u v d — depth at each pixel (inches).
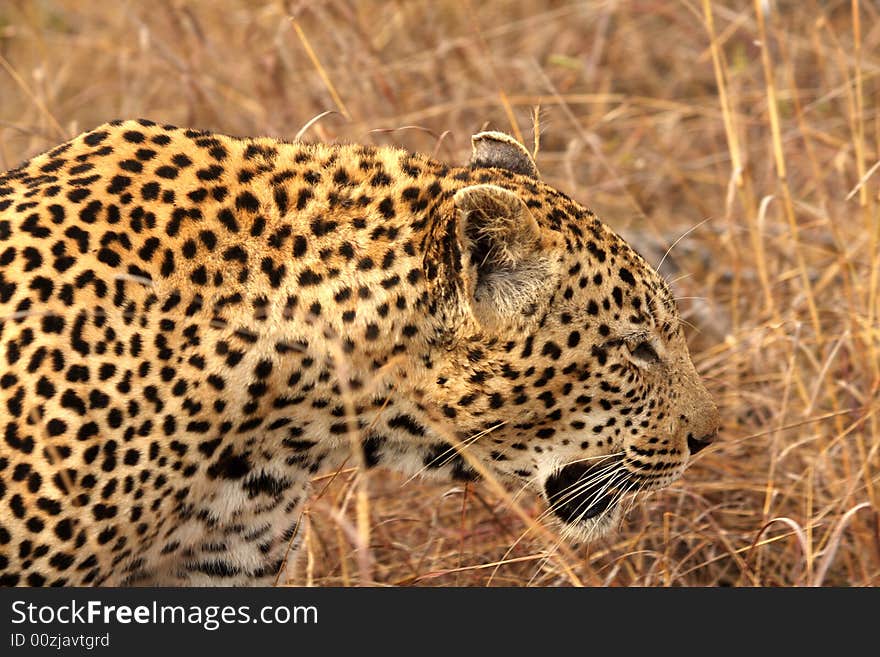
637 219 538.3
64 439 275.9
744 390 443.5
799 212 531.5
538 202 305.0
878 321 414.3
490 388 300.7
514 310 294.8
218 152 304.8
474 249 287.9
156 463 285.7
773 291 470.9
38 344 277.6
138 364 282.5
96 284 283.3
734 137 442.9
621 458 321.4
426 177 307.3
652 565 375.2
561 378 305.0
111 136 306.7
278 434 301.1
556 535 338.6
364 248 295.6
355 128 479.5
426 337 297.4
